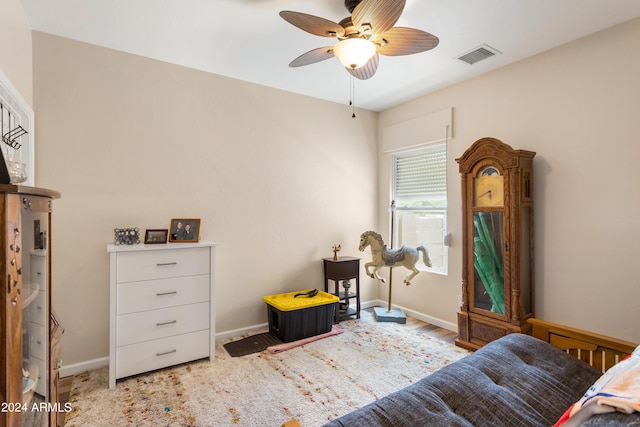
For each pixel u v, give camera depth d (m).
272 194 3.41
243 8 2.06
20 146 1.91
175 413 1.97
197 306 2.59
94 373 2.45
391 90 3.49
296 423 1.08
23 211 0.99
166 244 2.56
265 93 3.35
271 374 2.44
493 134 2.98
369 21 1.66
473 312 2.87
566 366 1.51
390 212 4.06
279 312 3.03
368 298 4.18
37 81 2.31
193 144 2.95
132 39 2.45
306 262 3.66
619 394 0.85
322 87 3.41
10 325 0.90
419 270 3.58
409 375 2.43
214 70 3.00
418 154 3.82
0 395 0.88
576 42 2.45
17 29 1.94
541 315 2.66
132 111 2.67
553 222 2.59
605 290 2.32
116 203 2.61
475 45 2.52
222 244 3.12
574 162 2.47
